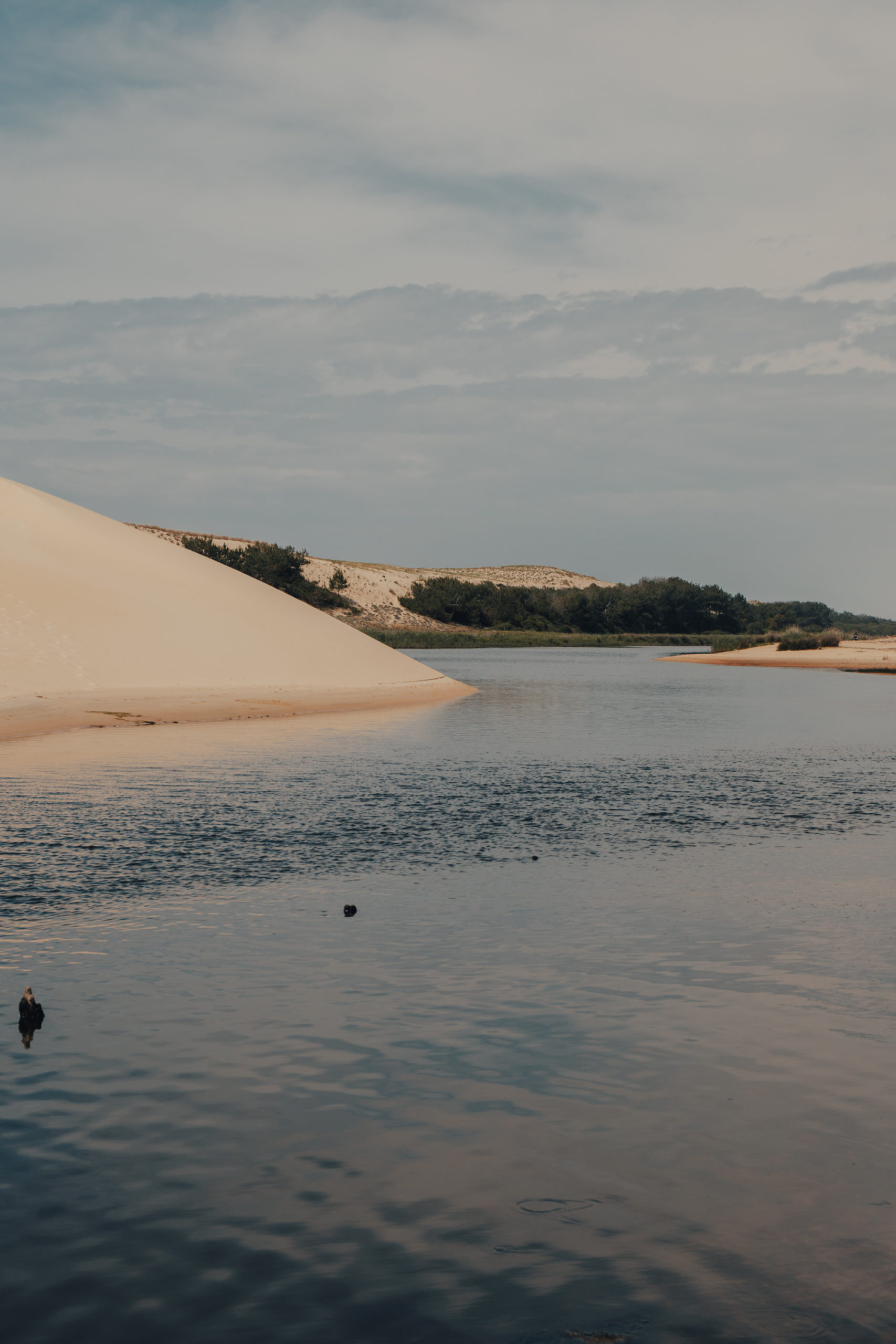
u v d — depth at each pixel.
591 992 7.47
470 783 18.66
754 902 10.21
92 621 38.97
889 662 73.00
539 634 138.12
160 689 34.38
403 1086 5.82
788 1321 3.78
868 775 20.48
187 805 15.77
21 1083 5.81
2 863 11.65
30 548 44.44
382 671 45.00
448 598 150.25
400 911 9.74
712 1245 4.28
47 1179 4.75
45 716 27.53
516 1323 3.77
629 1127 5.34
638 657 92.06
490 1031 6.68
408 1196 4.64
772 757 23.38
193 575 48.66
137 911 9.66
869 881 11.15
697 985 7.66
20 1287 3.96
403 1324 3.76
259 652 41.75
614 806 16.30
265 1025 6.75
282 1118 5.40
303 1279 4.03
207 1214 4.48
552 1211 4.53
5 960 8.09
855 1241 4.31
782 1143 5.18
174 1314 3.81
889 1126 5.37
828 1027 6.79
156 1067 6.05
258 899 10.16
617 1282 4.02
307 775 19.23
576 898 10.31
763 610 169.50
